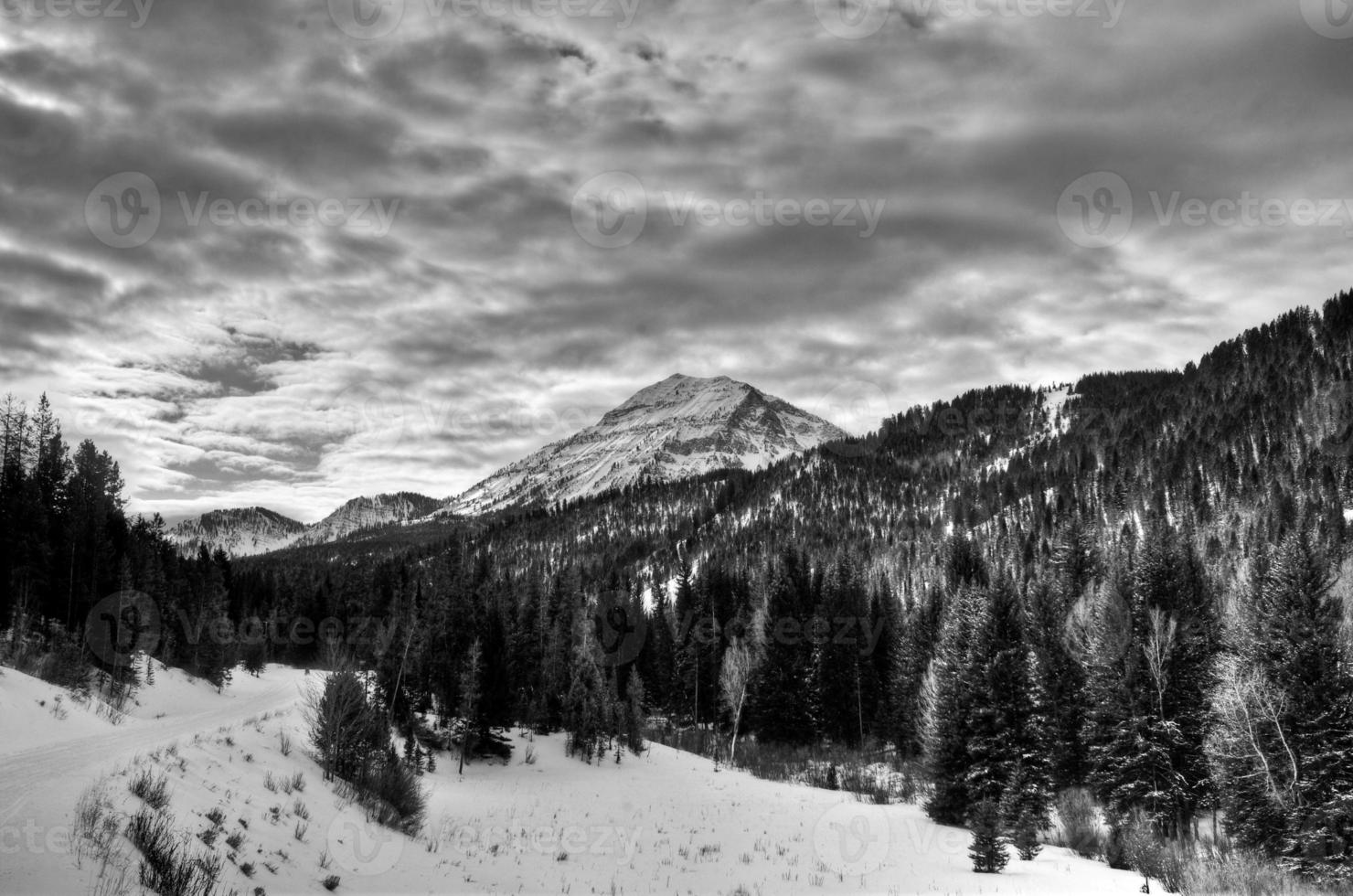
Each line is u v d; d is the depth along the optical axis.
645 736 79.50
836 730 79.62
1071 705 48.78
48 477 61.16
